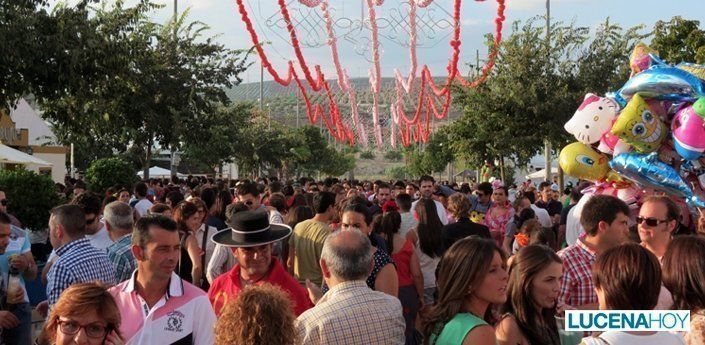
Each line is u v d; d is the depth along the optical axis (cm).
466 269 381
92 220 700
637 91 932
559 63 2347
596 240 528
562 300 520
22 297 635
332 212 799
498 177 2764
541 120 2298
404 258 733
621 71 2319
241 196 982
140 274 446
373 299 434
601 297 369
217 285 541
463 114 2564
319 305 436
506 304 413
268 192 1362
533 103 2270
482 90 2345
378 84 1845
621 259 359
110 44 1472
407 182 1752
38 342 385
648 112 916
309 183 2023
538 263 403
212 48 2028
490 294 383
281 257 841
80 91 1493
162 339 437
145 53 1739
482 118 2359
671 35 2530
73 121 1664
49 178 1291
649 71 930
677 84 902
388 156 11894
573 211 779
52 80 1416
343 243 437
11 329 631
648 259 357
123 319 440
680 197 915
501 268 386
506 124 2319
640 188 963
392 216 741
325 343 419
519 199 1185
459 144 2577
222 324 353
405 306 725
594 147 1011
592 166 992
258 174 5044
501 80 2327
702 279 393
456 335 371
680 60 2441
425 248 793
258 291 357
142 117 1878
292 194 1512
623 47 2342
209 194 998
